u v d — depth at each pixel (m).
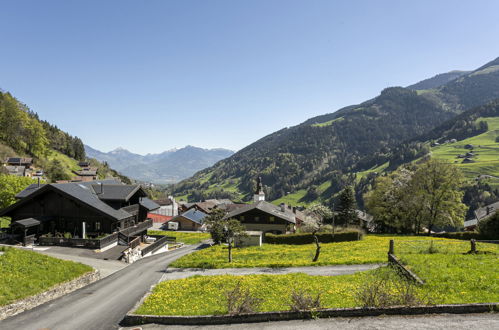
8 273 19.42
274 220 61.06
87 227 41.03
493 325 11.88
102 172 193.00
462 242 35.72
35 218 39.16
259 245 48.28
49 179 129.25
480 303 13.20
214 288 19.98
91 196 42.88
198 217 92.94
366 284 16.88
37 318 16.66
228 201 160.75
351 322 13.02
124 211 44.75
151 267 32.06
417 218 66.00
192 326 14.20
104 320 16.42
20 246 36.06
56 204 41.56
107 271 28.89
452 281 16.41
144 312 15.77
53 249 35.59
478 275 16.91
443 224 63.00
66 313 17.47
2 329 15.23
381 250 32.88
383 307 13.57
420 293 15.25
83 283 23.47
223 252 41.56
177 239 68.19
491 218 48.75
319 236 50.50
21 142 137.50
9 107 134.75
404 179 68.19
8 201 50.34
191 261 35.00
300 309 14.06
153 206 56.53
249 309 14.62
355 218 77.12
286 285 19.92
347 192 77.38
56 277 21.50
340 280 20.41
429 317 12.89
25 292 18.23
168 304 17.00
